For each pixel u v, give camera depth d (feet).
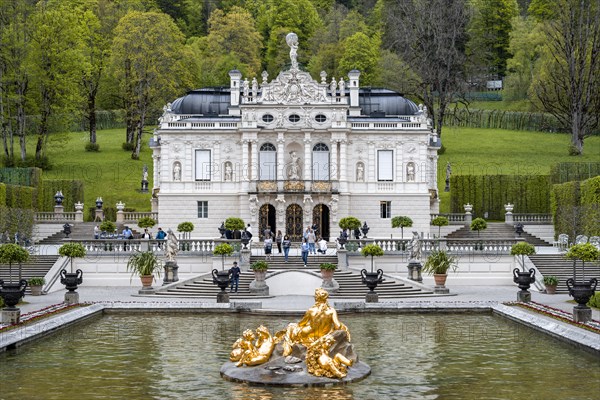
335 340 114.52
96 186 374.22
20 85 382.01
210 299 198.59
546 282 209.87
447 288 209.15
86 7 502.79
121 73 428.97
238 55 568.82
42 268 230.48
